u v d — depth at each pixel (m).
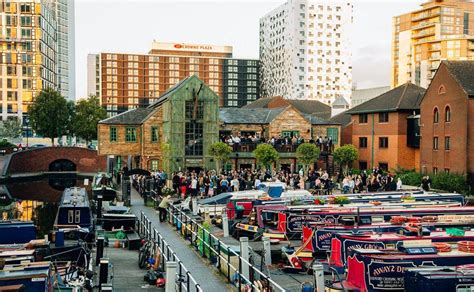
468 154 42.34
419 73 150.25
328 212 22.98
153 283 16.97
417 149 52.78
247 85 189.62
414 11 153.88
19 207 45.22
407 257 14.77
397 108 52.22
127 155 54.41
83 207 27.12
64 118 95.25
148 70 173.38
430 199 28.34
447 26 144.50
